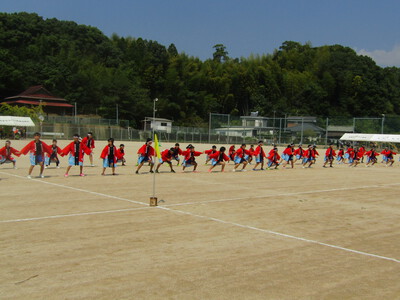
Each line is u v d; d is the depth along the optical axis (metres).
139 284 5.69
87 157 28.22
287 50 132.12
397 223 10.35
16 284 5.58
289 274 6.32
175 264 6.57
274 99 105.06
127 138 64.50
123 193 13.35
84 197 12.34
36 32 92.19
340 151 34.41
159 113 89.50
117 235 8.17
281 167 26.97
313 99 108.12
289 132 73.38
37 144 16.39
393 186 18.17
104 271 6.15
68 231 8.36
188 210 10.92
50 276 5.89
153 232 8.49
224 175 20.41
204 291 5.53
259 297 5.40
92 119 67.94
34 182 15.30
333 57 117.62
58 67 81.50
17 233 8.09
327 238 8.59
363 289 5.82
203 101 95.75
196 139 69.81
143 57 96.94
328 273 6.43
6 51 78.38
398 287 5.94
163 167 23.36
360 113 108.31
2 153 19.38
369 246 8.12
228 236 8.40
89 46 98.25
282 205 12.31
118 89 81.44
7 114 57.31
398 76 123.81
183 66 96.94
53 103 75.00
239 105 103.94
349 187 17.34
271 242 8.09
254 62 107.88
